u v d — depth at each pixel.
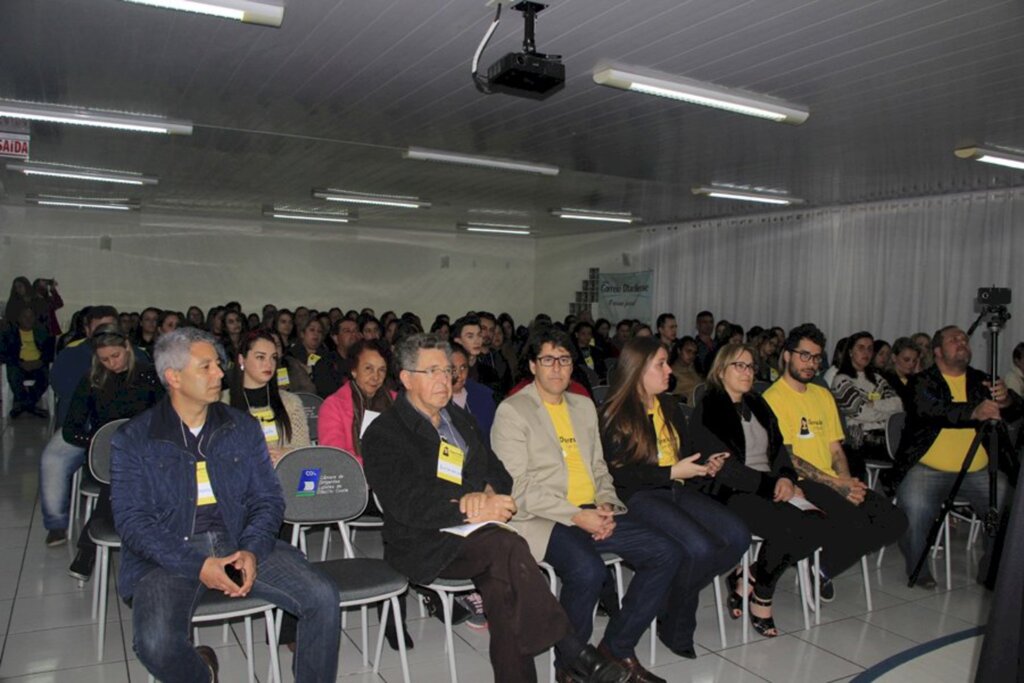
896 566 4.30
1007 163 5.83
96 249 11.54
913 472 4.01
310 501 2.78
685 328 11.12
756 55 3.78
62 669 2.82
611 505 2.99
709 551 2.95
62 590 3.61
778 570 3.25
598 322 9.64
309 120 5.36
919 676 2.93
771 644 3.21
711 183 7.54
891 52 3.69
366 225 12.95
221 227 12.30
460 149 6.22
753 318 9.88
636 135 5.58
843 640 3.27
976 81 4.11
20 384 8.69
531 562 2.37
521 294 14.66
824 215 8.93
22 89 4.66
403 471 2.55
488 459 2.81
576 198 8.99
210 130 5.74
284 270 12.77
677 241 11.34
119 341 3.84
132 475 2.32
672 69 4.04
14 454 6.77
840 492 3.56
